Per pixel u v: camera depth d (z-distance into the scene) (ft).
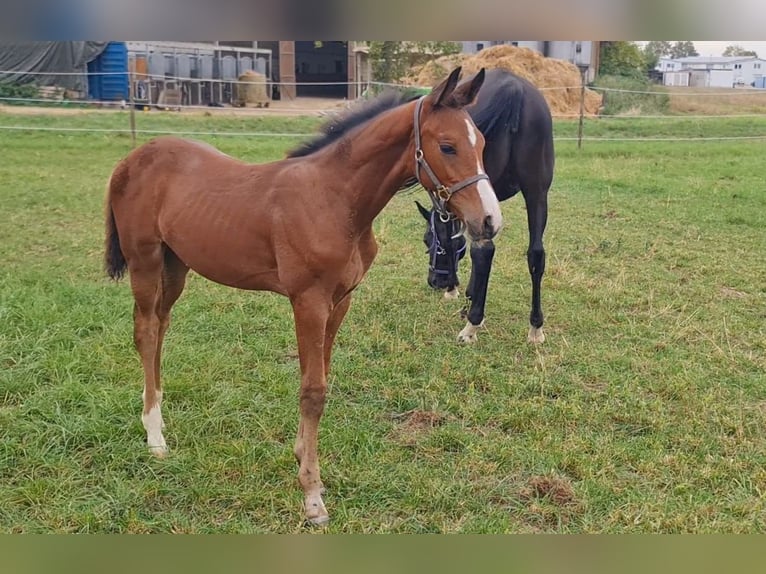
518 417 13.91
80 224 28.14
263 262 11.21
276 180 11.08
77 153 43.42
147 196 12.29
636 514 10.98
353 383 15.40
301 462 11.03
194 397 14.48
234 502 11.32
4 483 11.60
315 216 10.52
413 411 14.37
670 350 17.19
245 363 16.42
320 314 10.66
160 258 12.53
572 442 13.03
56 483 11.48
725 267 23.50
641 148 51.24
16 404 14.03
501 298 20.98
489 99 16.47
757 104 82.02
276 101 84.53
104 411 13.48
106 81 71.10
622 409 14.26
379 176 10.64
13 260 23.38
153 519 10.89
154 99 70.49
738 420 13.66
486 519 10.95
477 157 10.12
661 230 28.32
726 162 44.93
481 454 12.62
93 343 16.55
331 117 11.53
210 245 11.50
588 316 19.53
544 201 17.53
